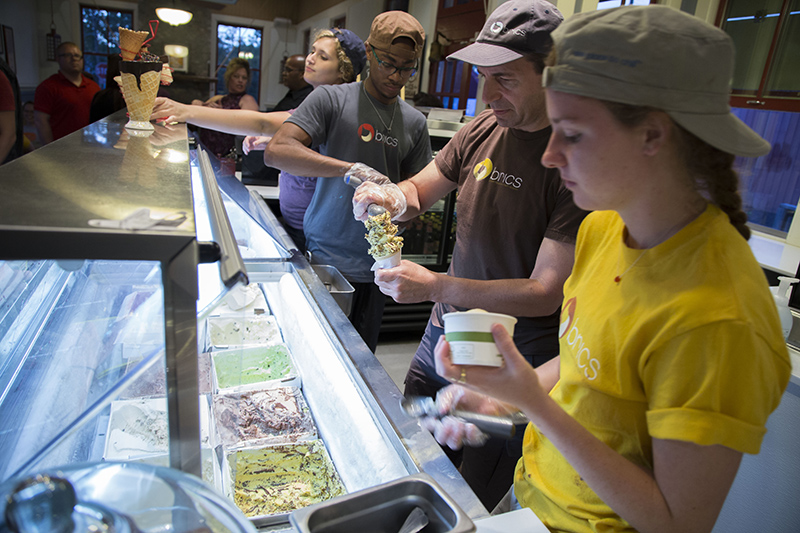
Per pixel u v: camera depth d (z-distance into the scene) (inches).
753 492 68.0
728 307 24.8
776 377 25.3
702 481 24.9
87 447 30.5
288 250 76.4
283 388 55.2
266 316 67.5
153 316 25.7
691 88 24.1
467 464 68.3
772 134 129.6
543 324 63.9
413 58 85.4
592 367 31.5
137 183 32.4
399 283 56.3
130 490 19.6
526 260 63.9
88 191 29.0
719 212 28.3
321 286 67.0
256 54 169.8
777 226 130.0
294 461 45.2
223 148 139.5
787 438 63.9
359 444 42.5
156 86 63.2
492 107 59.1
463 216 66.7
